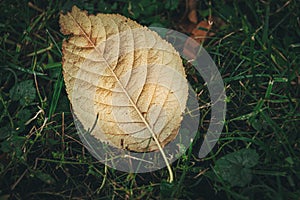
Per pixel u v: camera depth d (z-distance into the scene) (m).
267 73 0.35
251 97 0.34
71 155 0.33
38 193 0.31
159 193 0.31
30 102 0.33
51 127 0.33
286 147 0.31
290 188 0.31
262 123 0.32
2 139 0.33
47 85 0.35
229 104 0.34
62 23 0.32
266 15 0.35
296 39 0.36
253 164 0.30
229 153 0.31
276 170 0.31
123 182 0.31
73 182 0.32
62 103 0.34
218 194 0.31
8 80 0.35
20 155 0.32
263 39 0.35
